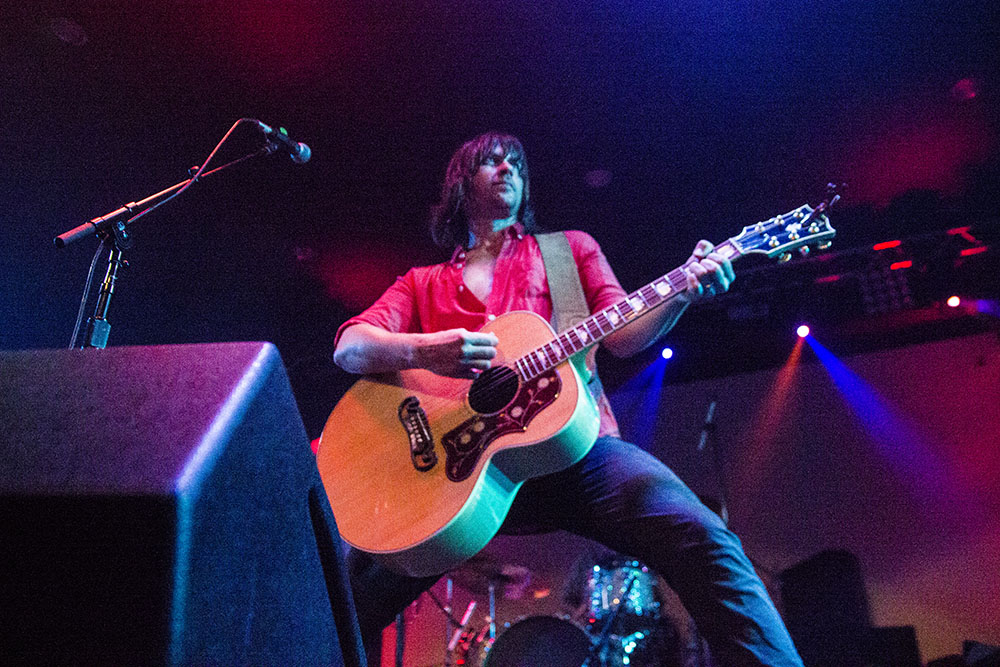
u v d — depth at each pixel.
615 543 2.19
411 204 6.21
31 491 0.62
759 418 7.43
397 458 2.25
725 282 2.29
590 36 5.09
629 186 6.24
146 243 6.23
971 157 6.01
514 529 2.58
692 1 4.86
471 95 5.48
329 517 0.90
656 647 5.12
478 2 4.80
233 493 0.69
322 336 7.28
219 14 4.74
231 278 6.69
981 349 6.83
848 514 6.85
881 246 6.73
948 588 6.35
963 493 6.56
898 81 5.42
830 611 6.07
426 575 2.19
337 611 0.91
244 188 5.95
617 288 2.60
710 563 1.97
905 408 6.98
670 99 5.57
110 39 4.82
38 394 0.71
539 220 6.50
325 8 4.76
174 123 5.39
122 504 0.62
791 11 4.93
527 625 4.54
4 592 0.62
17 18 4.64
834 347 7.20
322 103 5.43
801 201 6.33
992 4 4.82
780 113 5.68
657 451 7.66
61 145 5.41
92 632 0.61
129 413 0.69
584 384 2.34
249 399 0.73
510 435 2.18
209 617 0.65
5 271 6.20
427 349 2.29
